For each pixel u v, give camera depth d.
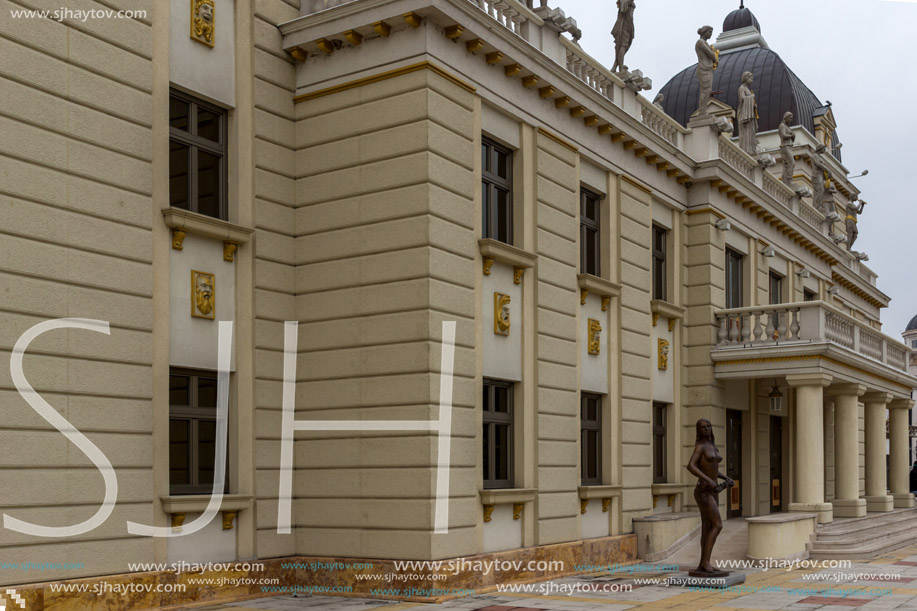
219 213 14.65
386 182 14.73
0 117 11.27
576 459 17.89
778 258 28.19
